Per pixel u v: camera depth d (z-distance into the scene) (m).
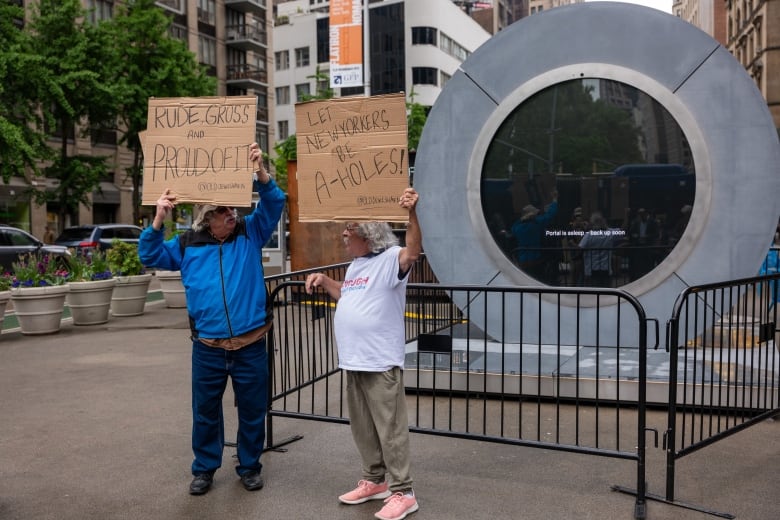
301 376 5.54
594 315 6.96
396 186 3.90
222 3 47.78
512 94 7.08
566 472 4.54
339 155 4.01
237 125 4.12
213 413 4.28
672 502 3.97
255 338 4.23
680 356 6.72
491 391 6.21
